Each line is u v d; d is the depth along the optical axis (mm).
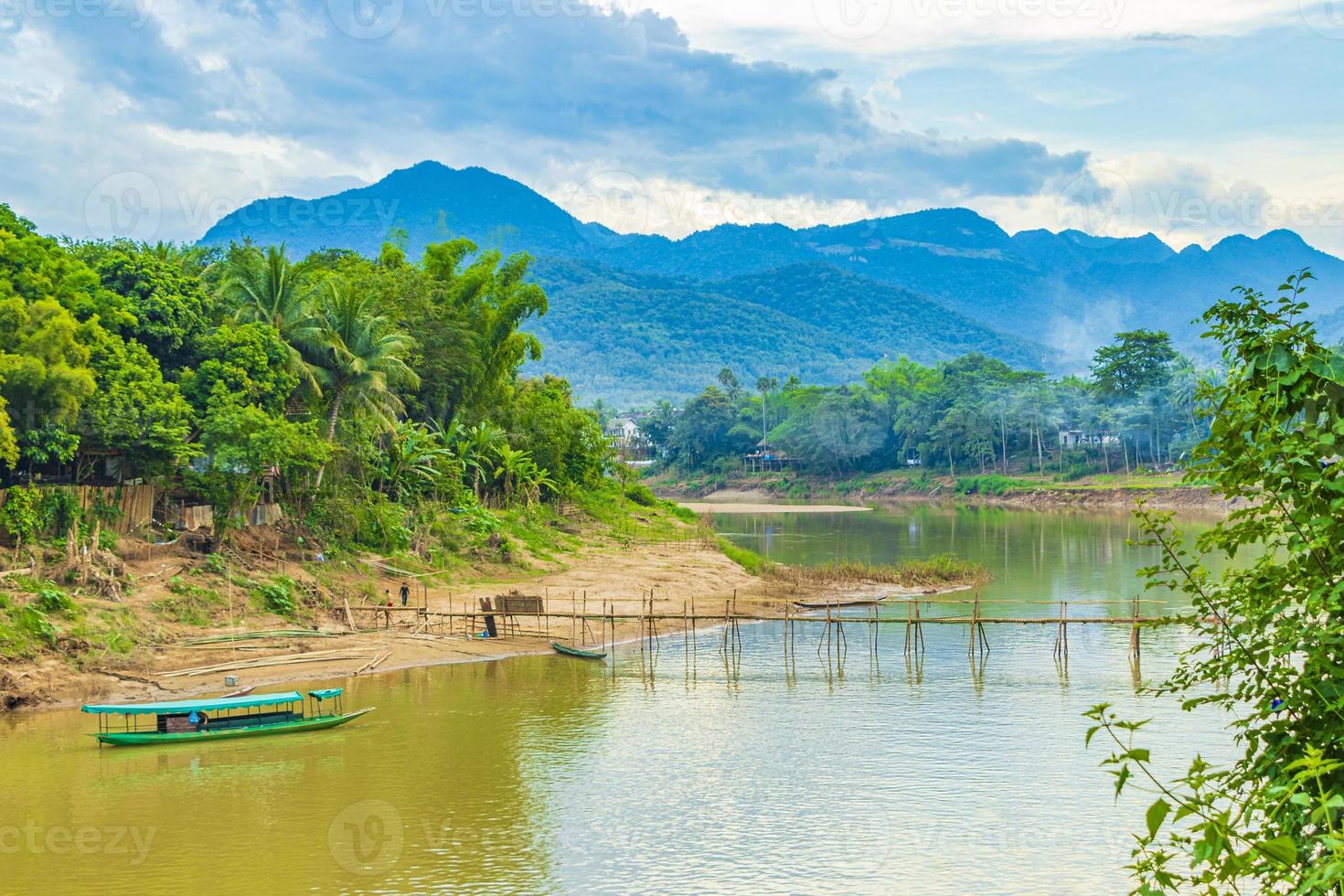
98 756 36750
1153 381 184625
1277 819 10492
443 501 77000
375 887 26953
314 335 65188
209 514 58875
